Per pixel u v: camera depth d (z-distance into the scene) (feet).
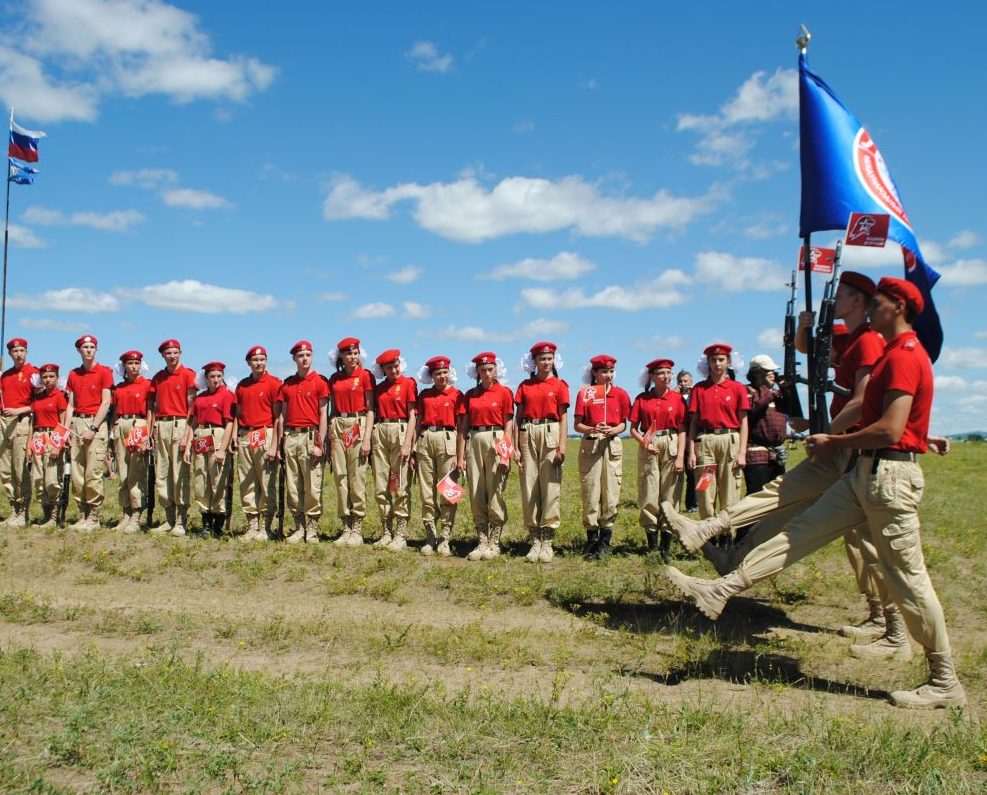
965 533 41.09
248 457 39.19
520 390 36.81
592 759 16.10
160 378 41.06
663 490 37.24
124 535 39.58
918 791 14.89
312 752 16.34
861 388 22.06
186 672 20.61
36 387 42.70
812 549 20.92
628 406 36.88
